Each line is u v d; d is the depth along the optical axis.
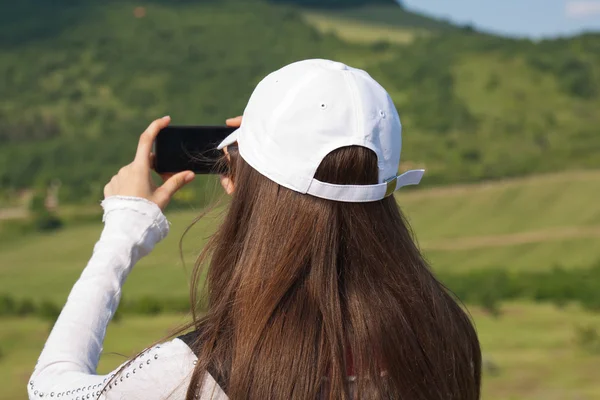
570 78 180.12
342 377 1.28
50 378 1.34
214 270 1.38
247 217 1.37
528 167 119.25
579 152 132.00
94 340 1.41
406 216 1.55
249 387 1.26
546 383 25.61
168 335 1.35
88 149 155.00
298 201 1.33
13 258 92.25
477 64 193.50
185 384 1.27
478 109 170.25
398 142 1.40
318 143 1.33
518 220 89.81
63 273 84.94
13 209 118.38
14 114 181.00
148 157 1.63
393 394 1.33
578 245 80.31
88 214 112.19
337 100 1.35
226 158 1.51
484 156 131.88
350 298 1.33
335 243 1.33
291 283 1.30
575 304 49.84
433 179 106.06
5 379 29.45
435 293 1.43
